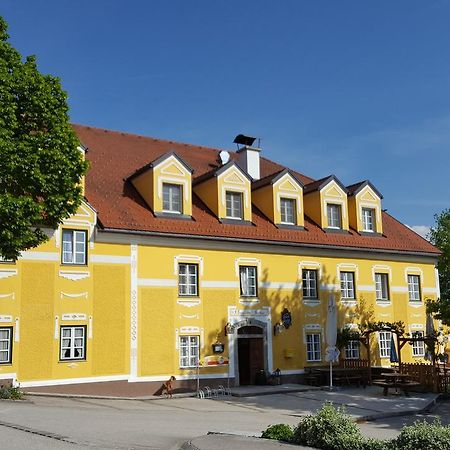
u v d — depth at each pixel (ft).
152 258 83.05
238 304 89.81
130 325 79.66
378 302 105.81
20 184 57.67
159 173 86.69
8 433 43.65
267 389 85.25
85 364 75.72
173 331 83.15
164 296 83.15
